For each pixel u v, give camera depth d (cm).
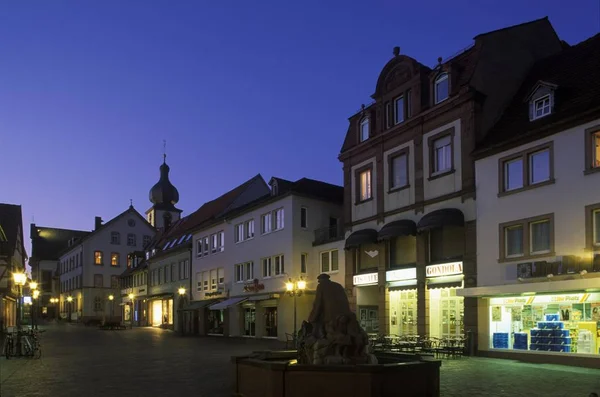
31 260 10656
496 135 2405
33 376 1706
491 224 2311
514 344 2158
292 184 3891
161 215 9344
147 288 6219
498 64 2586
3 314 4512
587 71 2225
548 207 2083
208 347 3005
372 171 3086
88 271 8081
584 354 1895
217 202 5522
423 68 2800
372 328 3064
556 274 1981
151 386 1464
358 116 3231
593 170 1938
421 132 2745
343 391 1025
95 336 4259
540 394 1283
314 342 1178
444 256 2573
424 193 2700
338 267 3378
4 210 5234
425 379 1095
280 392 1056
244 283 4103
